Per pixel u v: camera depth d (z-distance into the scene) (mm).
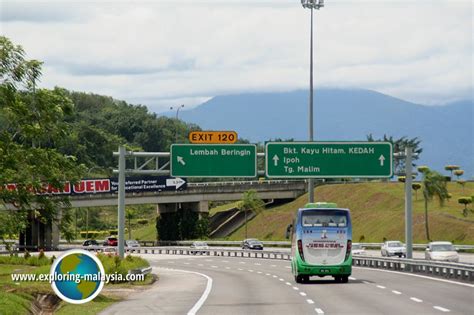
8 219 68312
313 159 93938
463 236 171250
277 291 64812
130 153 93938
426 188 178375
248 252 163375
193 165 93938
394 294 58344
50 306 54156
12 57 64750
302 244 75312
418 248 162000
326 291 63344
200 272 105438
